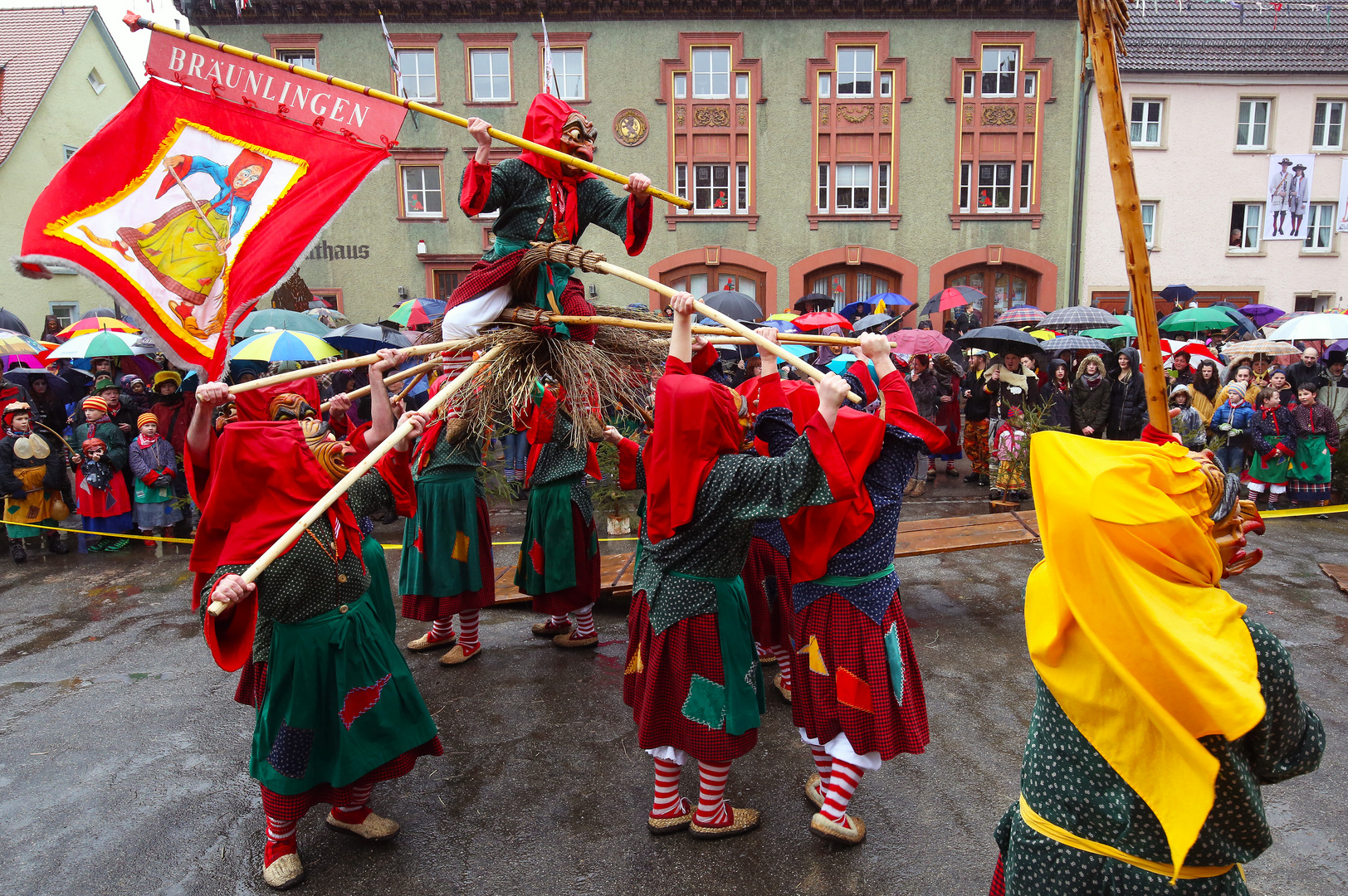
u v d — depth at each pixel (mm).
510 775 3613
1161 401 1671
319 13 18203
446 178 18828
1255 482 8789
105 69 23656
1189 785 1432
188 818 3354
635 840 3127
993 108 18984
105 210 2971
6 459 7559
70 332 12789
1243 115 19891
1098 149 19438
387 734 3020
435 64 18547
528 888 2873
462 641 4836
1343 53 19531
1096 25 1582
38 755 3883
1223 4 20125
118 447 7875
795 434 2977
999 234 19328
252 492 2814
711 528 2844
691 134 18953
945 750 3707
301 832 3244
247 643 2764
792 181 19125
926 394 10320
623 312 4039
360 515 3174
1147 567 1494
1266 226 20062
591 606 5031
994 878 1955
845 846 3031
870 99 18906
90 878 2984
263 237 3092
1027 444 8320
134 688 4648
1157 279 20141
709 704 2912
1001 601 5629
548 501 4754
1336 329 10141
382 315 19266
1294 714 1517
